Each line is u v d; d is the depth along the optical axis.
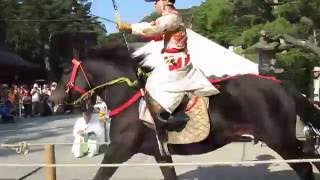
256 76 7.14
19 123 24.83
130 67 7.27
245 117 6.94
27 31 50.69
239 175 9.76
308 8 18.73
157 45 7.46
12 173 10.43
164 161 7.11
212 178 9.56
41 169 10.88
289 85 7.08
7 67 40.84
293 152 6.99
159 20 6.77
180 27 6.95
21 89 30.91
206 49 16.27
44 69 47.00
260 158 11.59
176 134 6.96
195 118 6.90
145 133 7.08
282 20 18.34
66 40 8.03
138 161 11.56
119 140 7.08
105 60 7.39
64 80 7.59
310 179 7.06
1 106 25.45
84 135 12.55
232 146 13.59
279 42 13.34
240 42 20.00
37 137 17.94
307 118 7.05
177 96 6.89
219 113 6.94
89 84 7.45
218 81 7.12
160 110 6.90
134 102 7.10
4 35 46.44
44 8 52.06
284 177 9.46
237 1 20.66
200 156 12.10
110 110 7.28
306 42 14.55
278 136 6.88
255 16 20.77
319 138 7.22
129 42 7.47
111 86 7.28
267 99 6.93
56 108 8.07
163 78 6.94
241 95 6.95
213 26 23.58
